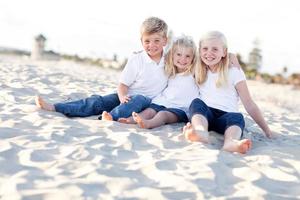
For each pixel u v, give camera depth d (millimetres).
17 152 2605
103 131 3307
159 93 3982
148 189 2191
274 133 4086
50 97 4930
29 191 2041
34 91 5164
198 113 3379
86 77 9750
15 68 8625
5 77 6578
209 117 3500
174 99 3824
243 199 2203
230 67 3650
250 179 2498
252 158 2938
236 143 3016
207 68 3705
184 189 2240
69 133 3154
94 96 3957
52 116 3658
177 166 2598
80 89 6059
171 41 3861
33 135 3014
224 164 2697
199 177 2439
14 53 32938
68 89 5879
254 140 3658
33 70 8609
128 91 4004
